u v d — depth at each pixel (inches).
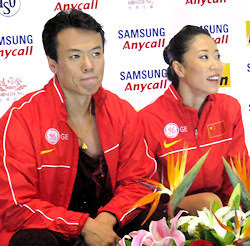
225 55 274.7
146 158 232.1
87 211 225.9
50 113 218.2
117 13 265.9
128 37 267.9
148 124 247.0
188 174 151.9
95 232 200.8
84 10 264.1
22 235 200.1
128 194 217.5
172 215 153.9
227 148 251.0
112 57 268.4
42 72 265.1
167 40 270.4
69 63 211.0
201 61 239.9
